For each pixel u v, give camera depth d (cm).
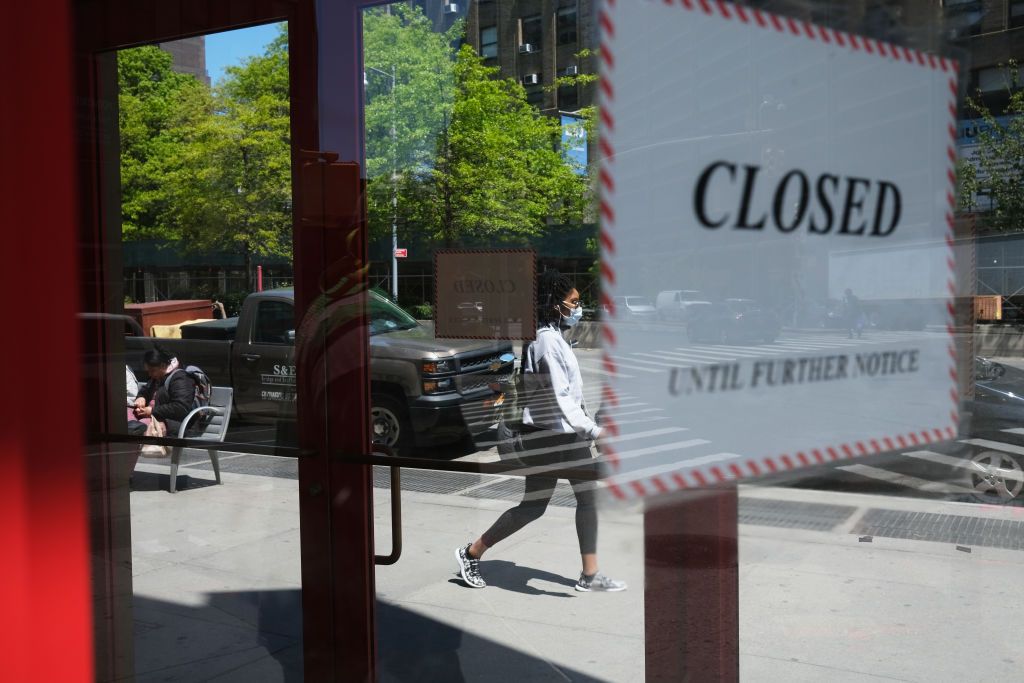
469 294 191
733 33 135
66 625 120
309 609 233
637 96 137
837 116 137
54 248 120
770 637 180
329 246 217
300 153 218
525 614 195
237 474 233
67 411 121
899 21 140
